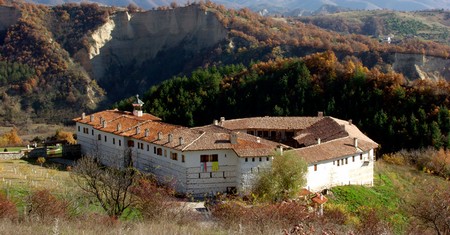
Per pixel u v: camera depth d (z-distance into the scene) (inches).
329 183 2888.8
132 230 1213.1
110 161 2950.3
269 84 5064.0
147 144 3019.2
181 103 5068.9
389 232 1409.9
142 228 1230.9
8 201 1593.3
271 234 1221.1
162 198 1802.4
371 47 6766.7
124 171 2357.3
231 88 5201.8
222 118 3688.5
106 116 3651.6
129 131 3196.4
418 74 6200.8
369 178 3149.6
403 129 4067.4
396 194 2992.1
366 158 3142.2
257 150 2691.9
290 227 1327.5
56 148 3730.3
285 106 4729.3
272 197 2401.6
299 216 1460.4
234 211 1573.6
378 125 4170.8
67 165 3304.6
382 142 4133.9
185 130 2974.9
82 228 1227.2
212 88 5231.3
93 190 1951.3
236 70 5782.5
